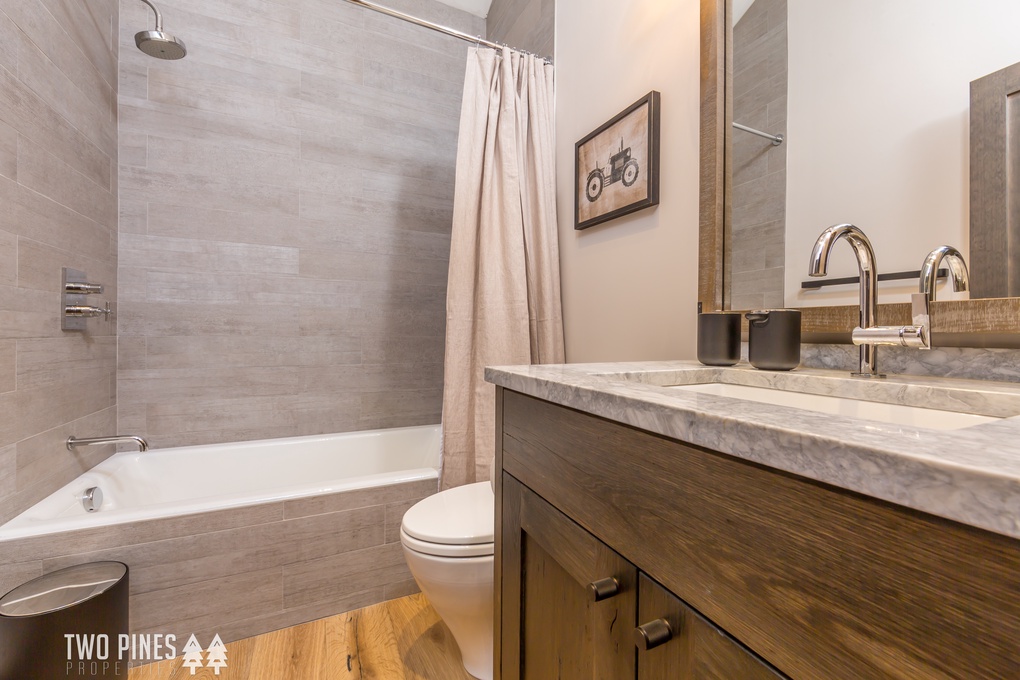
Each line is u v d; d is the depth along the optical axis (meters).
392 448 2.39
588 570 0.63
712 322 1.06
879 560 0.31
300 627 1.52
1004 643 0.25
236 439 2.16
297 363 2.28
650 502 0.52
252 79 2.18
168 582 1.36
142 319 1.99
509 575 0.87
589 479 0.63
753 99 1.15
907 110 0.85
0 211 1.20
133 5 1.96
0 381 1.21
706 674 0.44
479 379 1.75
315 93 2.31
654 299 1.46
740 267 1.19
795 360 0.96
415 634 1.49
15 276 1.27
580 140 1.78
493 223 1.81
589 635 0.63
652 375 0.94
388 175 2.47
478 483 1.59
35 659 0.97
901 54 0.85
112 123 1.88
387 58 2.47
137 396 1.99
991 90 0.74
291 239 2.26
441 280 2.60
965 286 0.76
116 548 1.30
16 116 1.27
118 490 1.72
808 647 0.36
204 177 2.09
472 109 1.81
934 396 0.69
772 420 0.40
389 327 2.48
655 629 0.49
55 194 1.46
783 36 1.08
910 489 0.29
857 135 0.92
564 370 0.91
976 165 0.75
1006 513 0.24
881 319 0.88
